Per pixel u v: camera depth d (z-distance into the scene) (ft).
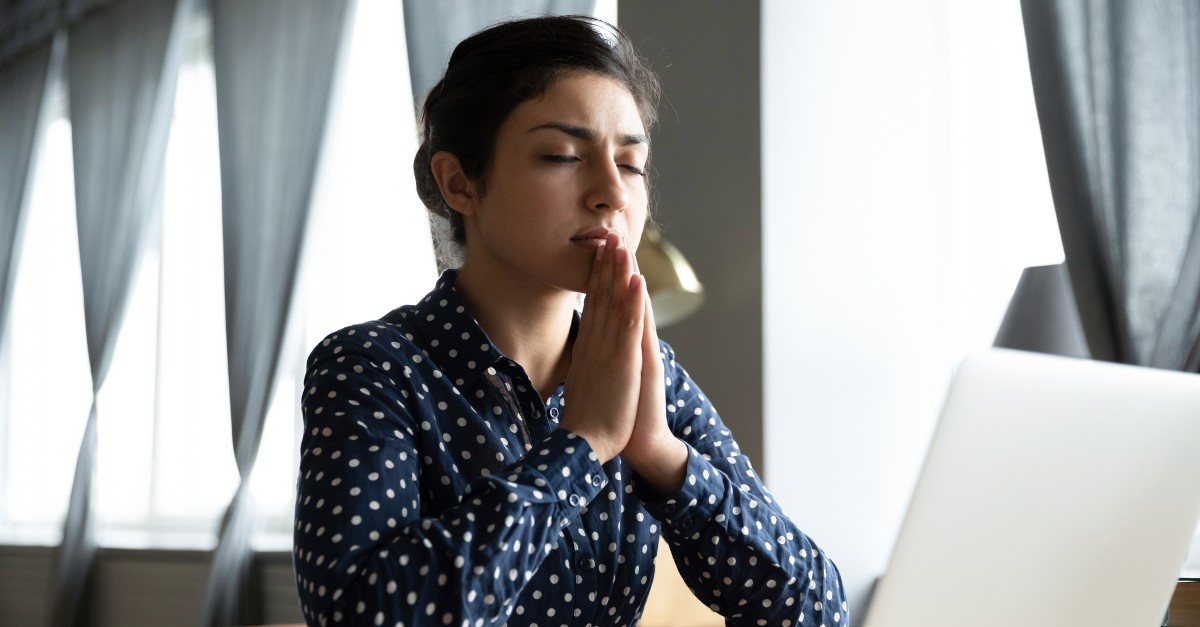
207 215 18.26
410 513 3.09
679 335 10.42
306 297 16.12
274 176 16.08
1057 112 9.89
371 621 2.83
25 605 19.99
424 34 13.44
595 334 3.33
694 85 10.43
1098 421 3.32
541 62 3.37
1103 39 9.63
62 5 20.21
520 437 3.56
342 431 3.16
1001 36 11.32
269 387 15.75
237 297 16.11
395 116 16.21
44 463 21.38
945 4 11.33
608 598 3.58
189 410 18.10
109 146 18.75
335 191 16.35
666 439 3.47
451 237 3.84
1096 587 3.33
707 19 10.37
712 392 10.12
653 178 10.69
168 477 18.25
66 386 21.35
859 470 10.34
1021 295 10.25
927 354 11.00
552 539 3.11
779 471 9.75
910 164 10.99
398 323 3.65
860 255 10.52
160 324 18.42
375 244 16.16
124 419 19.26
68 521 18.06
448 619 2.89
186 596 16.88
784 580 3.63
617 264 3.31
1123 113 9.52
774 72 9.96
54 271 21.59
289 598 15.30
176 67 18.30
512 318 3.63
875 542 10.40
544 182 3.33
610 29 3.53
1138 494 3.34
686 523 3.53
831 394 10.18
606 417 3.26
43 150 21.42
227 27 16.87
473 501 3.05
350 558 2.91
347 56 15.88
